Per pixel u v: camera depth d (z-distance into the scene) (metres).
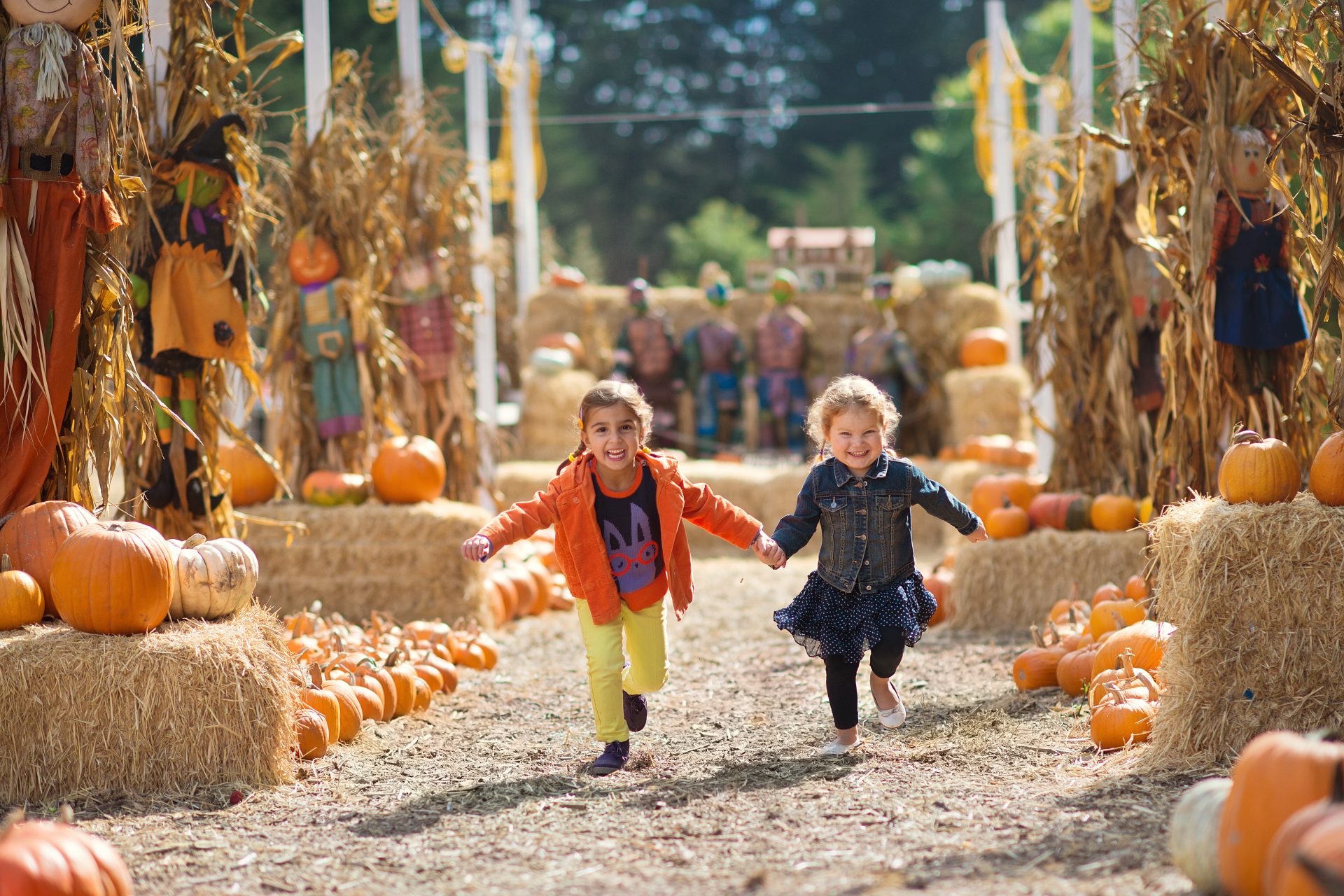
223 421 8.01
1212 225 7.07
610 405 5.31
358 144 10.55
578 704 7.02
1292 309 7.30
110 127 6.29
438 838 4.52
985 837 4.26
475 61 13.88
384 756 5.80
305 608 9.19
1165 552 5.37
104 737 5.06
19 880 3.29
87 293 6.36
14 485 6.09
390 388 10.69
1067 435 9.83
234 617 5.66
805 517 5.65
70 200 6.18
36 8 6.05
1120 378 9.04
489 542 5.18
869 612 5.52
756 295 18.61
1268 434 7.35
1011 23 44.16
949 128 40.91
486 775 5.45
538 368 16.88
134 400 6.62
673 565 5.57
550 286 18.98
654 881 3.98
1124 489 9.41
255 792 5.12
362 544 9.27
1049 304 9.57
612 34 46.97
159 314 7.48
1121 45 8.84
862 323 18.12
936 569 10.25
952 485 14.13
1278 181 6.85
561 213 44.34
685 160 46.38
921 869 3.96
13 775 5.00
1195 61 7.29
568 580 5.53
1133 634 6.26
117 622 5.24
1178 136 7.45
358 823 4.71
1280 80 6.36
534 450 16.59
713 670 7.97
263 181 10.19
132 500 7.26
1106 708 5.46
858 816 4.58
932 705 6.57
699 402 17.66
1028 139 11.45
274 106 23.45
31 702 5.00
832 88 46.81
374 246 10.47
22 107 6.01
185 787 5.11
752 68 47.91
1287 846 3.05
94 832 4.62
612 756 5.48
